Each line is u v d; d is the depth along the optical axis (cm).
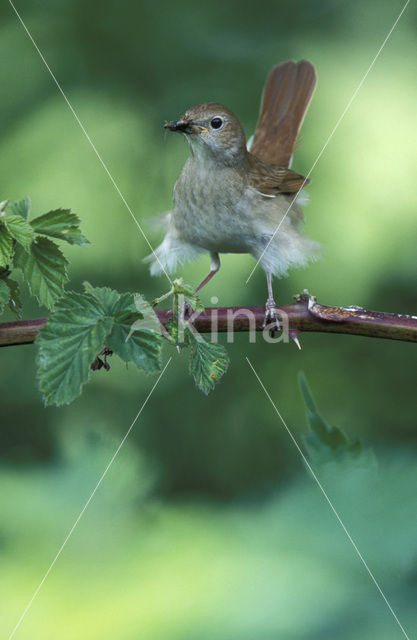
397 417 1091
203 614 326
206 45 1052
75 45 1048
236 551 321
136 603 426
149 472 508
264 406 1101
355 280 981
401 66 1030
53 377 259
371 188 981
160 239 1002
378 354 1112
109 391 1056
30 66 1042
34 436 1032
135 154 1018
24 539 495
